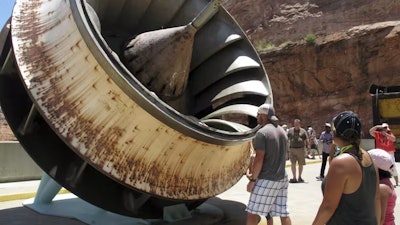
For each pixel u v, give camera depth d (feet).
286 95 140.87
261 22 175.83
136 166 18.94
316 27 157.28
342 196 11.57
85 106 18.79
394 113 78.33
